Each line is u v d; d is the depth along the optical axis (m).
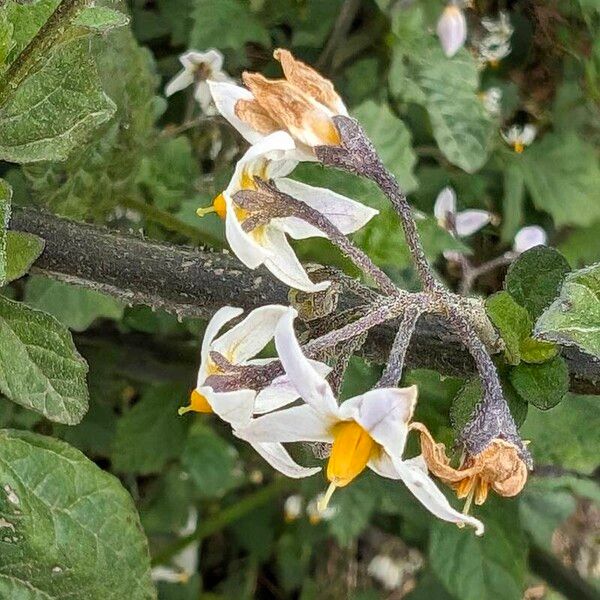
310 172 0.11
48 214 0.09
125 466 0.16
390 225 0.11
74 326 0.13
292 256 0.08
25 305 0.09
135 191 0.14
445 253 0.15
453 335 0.09
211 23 0.15
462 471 0.08
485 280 0.16
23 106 0.09
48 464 0.10
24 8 0.09
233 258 0.09
